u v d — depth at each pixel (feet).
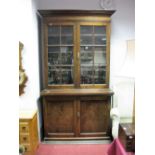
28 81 8.70
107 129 10.00
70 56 10.09
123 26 10.92
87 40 10.03
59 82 10.18
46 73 9.95
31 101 8.75
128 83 9.99
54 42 9.96
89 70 10.23
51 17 9.62
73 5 10.65
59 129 9.93
